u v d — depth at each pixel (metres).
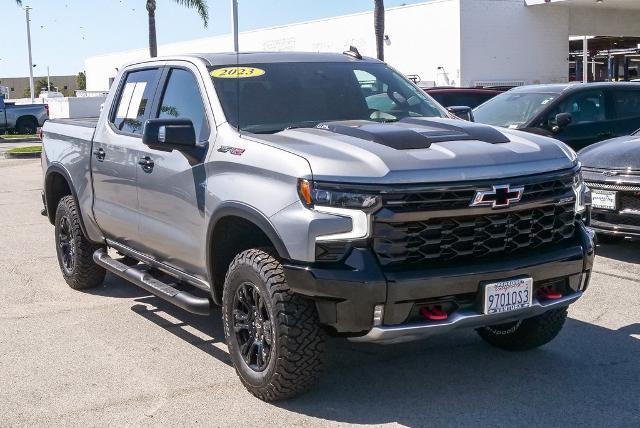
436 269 4.15
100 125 6.52
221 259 5.03
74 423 4.41
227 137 4.89
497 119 10.86
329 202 4.12
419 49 29.77
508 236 4.39
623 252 8.53
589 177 7.93
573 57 38.25
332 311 4.17
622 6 30.80
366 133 4.59
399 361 5.35
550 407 4.55
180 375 5.13
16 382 5.04
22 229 10.58
